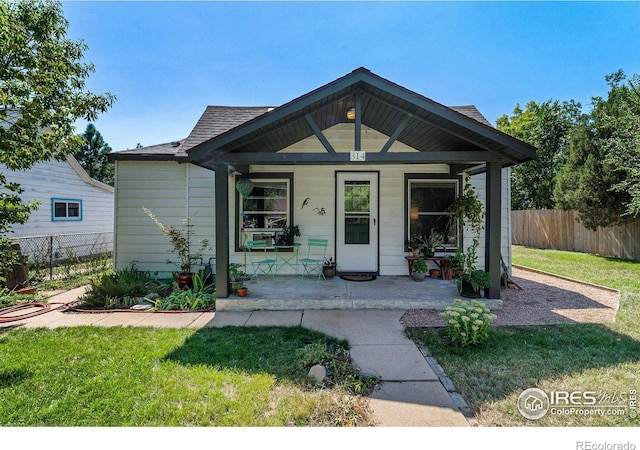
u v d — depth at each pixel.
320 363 2.97
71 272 7.95
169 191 6.67
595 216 10.63
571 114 16.98
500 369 2.89
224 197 4.78
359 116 4.42
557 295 5.60
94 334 3.78
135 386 2.59
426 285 5.72
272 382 2.65
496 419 2.21
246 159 4.51
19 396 2.46
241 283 5.24
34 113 4.28
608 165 9.78
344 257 6.72
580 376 2.75
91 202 11.66
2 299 5.10
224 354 3.20
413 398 2.45
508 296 5.53
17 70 4.52
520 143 4.16
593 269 8.27
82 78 5.88
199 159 4.55
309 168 6.69
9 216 3.94
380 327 4.01
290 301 4.81
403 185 6.66
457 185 6.65
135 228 6.67
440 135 5.16
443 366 2.96
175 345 3.43
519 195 18.16
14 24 4.21
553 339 3.54
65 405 2.35
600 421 2.18
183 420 2.18
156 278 6.51
